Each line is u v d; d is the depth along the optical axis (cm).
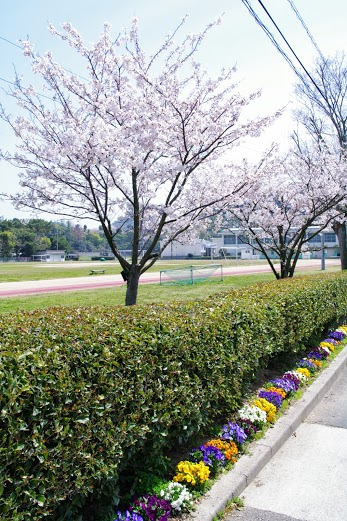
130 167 703
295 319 659
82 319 393
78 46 706
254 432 431
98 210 726
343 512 328
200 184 834
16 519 216
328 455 420
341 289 980
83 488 257
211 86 716
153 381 329
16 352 261
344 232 1991
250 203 1220
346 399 581
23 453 227
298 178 1289
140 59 716
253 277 2369
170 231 848
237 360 456
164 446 362
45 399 242
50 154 688
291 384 557
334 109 1733
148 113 673
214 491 334
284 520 317
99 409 275
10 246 8456
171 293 1606
